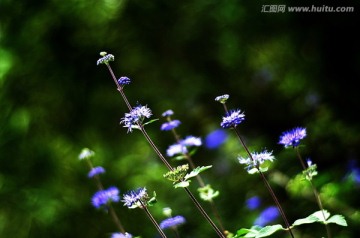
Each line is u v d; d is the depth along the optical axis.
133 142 8.77
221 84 9.16
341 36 6.88
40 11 7.64
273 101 8.31
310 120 7.29
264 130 8.43
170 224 3.93
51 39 7.70
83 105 8.13
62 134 7.89
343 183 5.57
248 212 6.58
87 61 8.08
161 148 8.75
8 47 7.50
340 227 5.33
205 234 6.41
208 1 8.23
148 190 7.57
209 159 8.30
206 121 9.04
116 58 8.41
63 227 7.10
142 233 6.89
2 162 7.25
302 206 5.86
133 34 8.41
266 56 8.27
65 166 7.62
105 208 4.18
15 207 7.10
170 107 9.11
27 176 7.34
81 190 7.53
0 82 7.39
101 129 8.44
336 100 7.05
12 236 7.02
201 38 8.71
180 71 9.09
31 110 7.62
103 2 7.91
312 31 7.17
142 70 8.91
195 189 7.40
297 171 6.64
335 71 7.04
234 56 8.68
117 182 7.72
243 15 7.94
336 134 6.72
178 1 8.38
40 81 7.66
